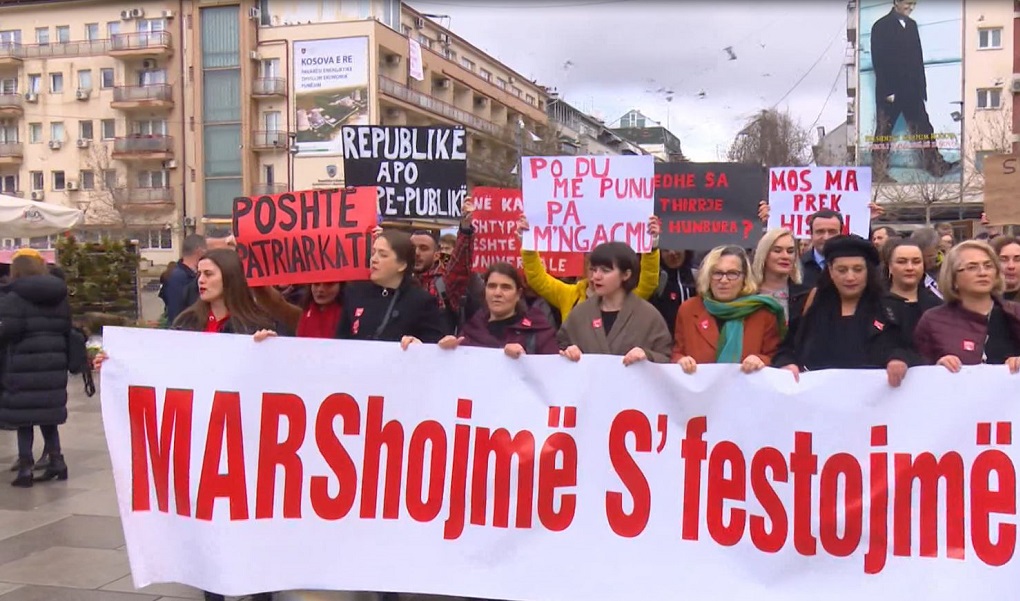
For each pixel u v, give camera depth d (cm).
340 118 4538
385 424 390
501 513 382
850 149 4425
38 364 675
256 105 4688
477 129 5422
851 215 643
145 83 4803
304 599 401
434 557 384
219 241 690
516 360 383
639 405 375
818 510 362
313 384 392
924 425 357
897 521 358
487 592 380
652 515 373
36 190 5041
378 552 387
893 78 4216
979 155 4072
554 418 380
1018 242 538
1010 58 4091
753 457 367
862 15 4281
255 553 388
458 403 386
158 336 397
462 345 401
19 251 691
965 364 374
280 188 4659
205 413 393
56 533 558
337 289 490
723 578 366
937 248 607
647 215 538
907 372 357
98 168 4778
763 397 367
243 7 4606
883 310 394
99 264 1742
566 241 547
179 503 392
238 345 394
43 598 446
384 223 633
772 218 647
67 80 4959
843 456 361
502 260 634
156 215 4794
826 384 362
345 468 391
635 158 538
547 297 553
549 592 377
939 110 4175
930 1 4162
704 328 422
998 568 351
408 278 443
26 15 5022
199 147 4722
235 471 392
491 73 6397
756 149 3441
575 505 378
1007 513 351
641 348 404
